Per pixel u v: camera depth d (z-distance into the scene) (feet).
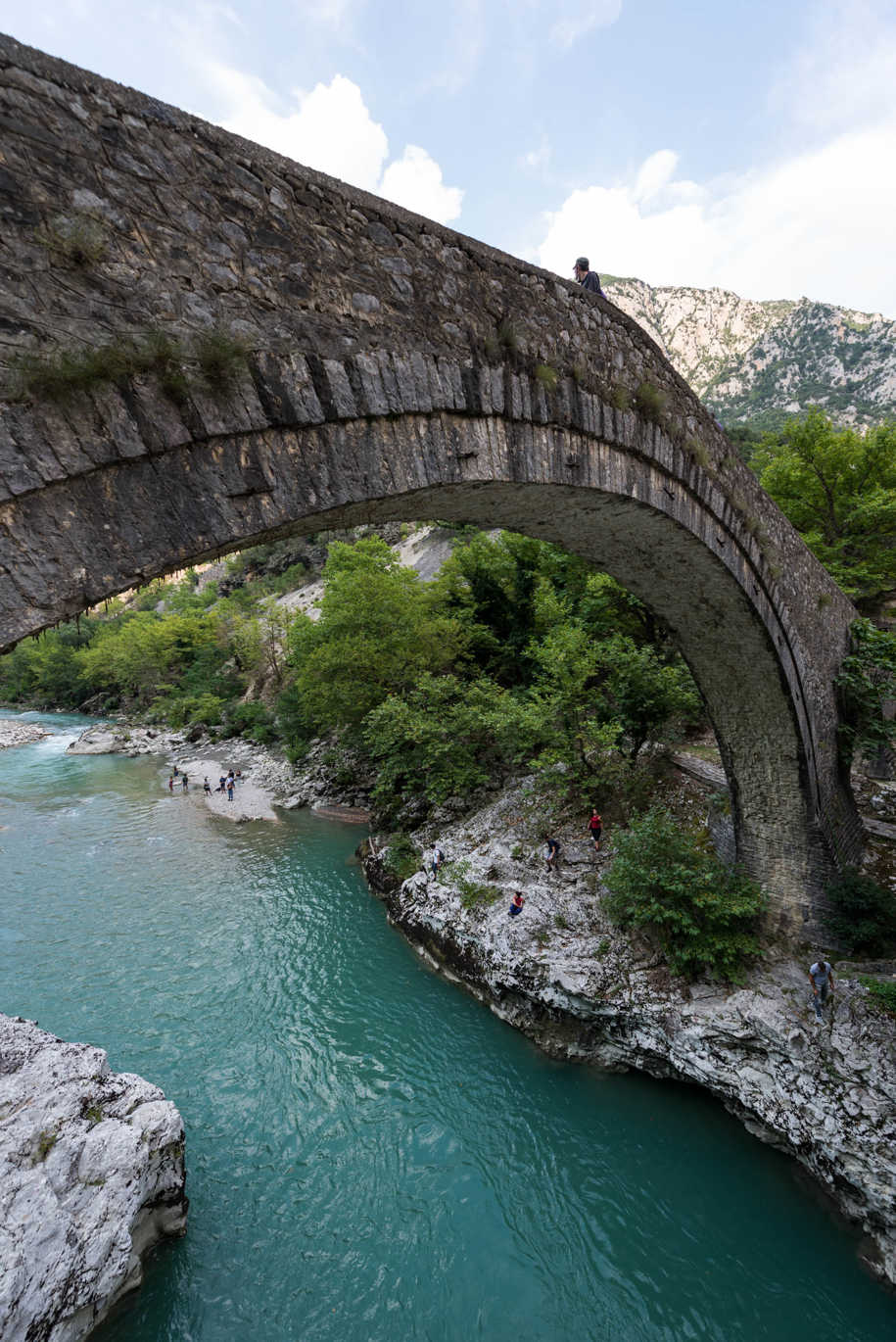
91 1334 25.73
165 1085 39.34
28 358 11.26
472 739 76.74
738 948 40.73
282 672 165.58
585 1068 41.52
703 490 31.17
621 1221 31.89
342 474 16.40
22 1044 32.53
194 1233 30.53
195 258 13.98
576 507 27.14
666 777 60.23
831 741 44.24
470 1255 30.07
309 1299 28.02
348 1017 46.24
